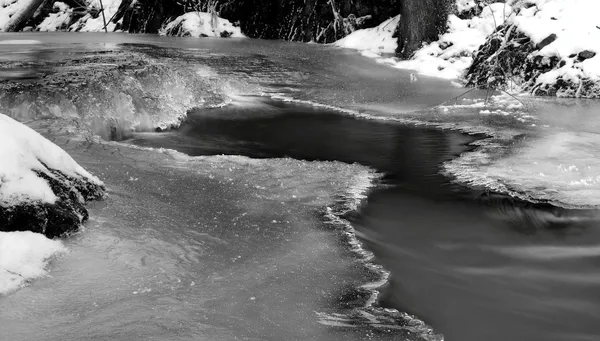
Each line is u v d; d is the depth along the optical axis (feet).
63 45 58.85
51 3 105.91
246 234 15.38
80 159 20.57
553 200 19.69
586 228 17.65
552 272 14.90
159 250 13.80
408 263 15.08
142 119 30.19
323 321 11.43
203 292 12.05
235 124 31.71
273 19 78.07
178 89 35.88
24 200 13.28
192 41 71.82
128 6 96.58
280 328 10.96
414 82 43.34
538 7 40.24
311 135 29.43
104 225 14.85
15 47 54.44
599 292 13.91
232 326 10.80
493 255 15.85
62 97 27.40
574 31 36.94
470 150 25.91
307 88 41.63
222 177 20.16
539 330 12.23
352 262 14.37
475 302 13.26
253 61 52.95
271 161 23.09
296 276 13.28
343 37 68.85
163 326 10.52
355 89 41.04
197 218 16.14
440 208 19.12
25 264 12.05
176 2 86.99
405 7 52.60
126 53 47.42
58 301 11.15
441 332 11.97
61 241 13.62
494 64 39.27
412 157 25.20
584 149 24.99
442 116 32.48
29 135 14.87
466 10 51.47
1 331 10.02
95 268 12.58
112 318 10.66
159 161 21.59
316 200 18.71
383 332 11.28
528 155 24.41
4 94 26.91
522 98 36.01
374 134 29.48
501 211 18.94
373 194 20.17
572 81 35.65
